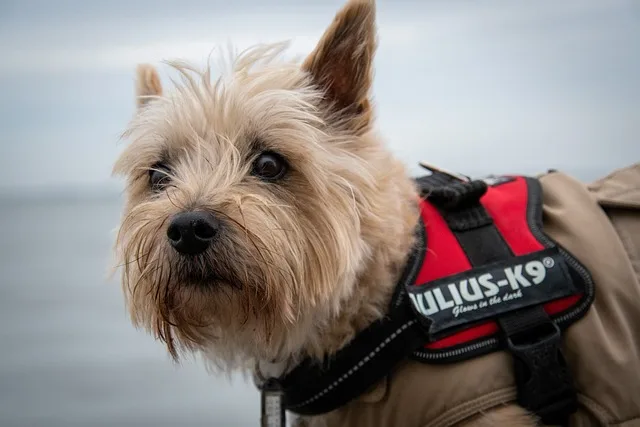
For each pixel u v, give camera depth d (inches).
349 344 22.0
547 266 21.8
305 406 22.8
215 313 22.5
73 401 44.0
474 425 20.8
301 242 22.0
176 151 23.5
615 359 20.9
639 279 22.5
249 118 22.6
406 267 22.3
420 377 21.0
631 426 20.7
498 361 21.0
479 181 23.8
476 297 21.5
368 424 21.8
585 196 23.9
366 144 23.6
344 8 23.5
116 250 24.5
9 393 45.0
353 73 23.7
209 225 20.7
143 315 23.1
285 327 22.4
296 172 22.4
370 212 22.4
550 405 20.8
